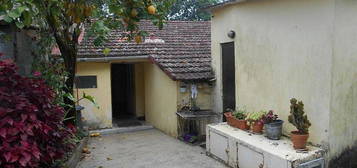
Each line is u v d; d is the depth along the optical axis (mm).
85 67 10500
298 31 6078
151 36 12492
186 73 9180
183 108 9352
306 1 5875
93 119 10656
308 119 5980
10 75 4340
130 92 13203
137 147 8523
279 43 6547
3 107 4059
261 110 7152
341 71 5633
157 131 10633
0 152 3723
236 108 8070
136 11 5371
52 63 7430
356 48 5812
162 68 9594
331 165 5672
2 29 6754
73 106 7074
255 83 7312
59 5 4887
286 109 6465
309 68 5898
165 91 10125
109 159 7430
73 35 6918
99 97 10703
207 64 9953
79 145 7781
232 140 6578
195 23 15148
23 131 3941
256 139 6320
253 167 5984
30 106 4148
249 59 7473
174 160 7277
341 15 5523
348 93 5793
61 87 6965
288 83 6379
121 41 11555
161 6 5566
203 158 7379
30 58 7520
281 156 5324
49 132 4645
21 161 3705
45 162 4723
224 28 8445
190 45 12141
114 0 5180
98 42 5938
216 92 9156
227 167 6719
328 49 5516
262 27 6988
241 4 7625
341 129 5773
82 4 5352
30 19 3838
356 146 6000
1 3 3723
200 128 8992
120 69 13570
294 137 5633
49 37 7129
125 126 11141
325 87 5617
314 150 5578
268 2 6770
